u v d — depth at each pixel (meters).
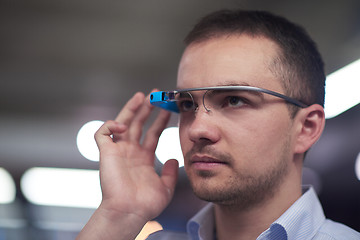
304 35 1.28
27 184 8.30
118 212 1.23
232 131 1.08
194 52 1.18
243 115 1.08
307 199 1.17
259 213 1.12
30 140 7.96
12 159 8.17
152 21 4.31
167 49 4.88
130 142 1.40
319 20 3.86
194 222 1.32
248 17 1.20
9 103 6.93
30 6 4.19
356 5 3.57
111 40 4.79
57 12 4.29
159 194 1.32
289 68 1.16
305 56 1.23
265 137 1.08
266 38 1.16
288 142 1.14
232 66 1.10
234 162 1.07
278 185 1.13
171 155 6.18
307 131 1.20
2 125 7.62
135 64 5.35
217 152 1.07
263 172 1.08
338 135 5.63
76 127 7.61
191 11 4.02
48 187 8.28
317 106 1.20
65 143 7.96
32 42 4.93
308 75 1.22
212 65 1.12
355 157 5.77
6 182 8.15
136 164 1.37
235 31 1.16
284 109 1.12
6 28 4.63
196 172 1.10
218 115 1.09
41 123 7.54
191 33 1.25
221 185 1.07
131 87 6.08
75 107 7.01
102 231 1.20
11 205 8.22
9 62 5.45
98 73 5.68
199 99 1.12
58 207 8.15
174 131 6.05
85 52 5.12
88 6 4.13
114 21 4.38
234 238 1.17
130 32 4.57
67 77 5.87
